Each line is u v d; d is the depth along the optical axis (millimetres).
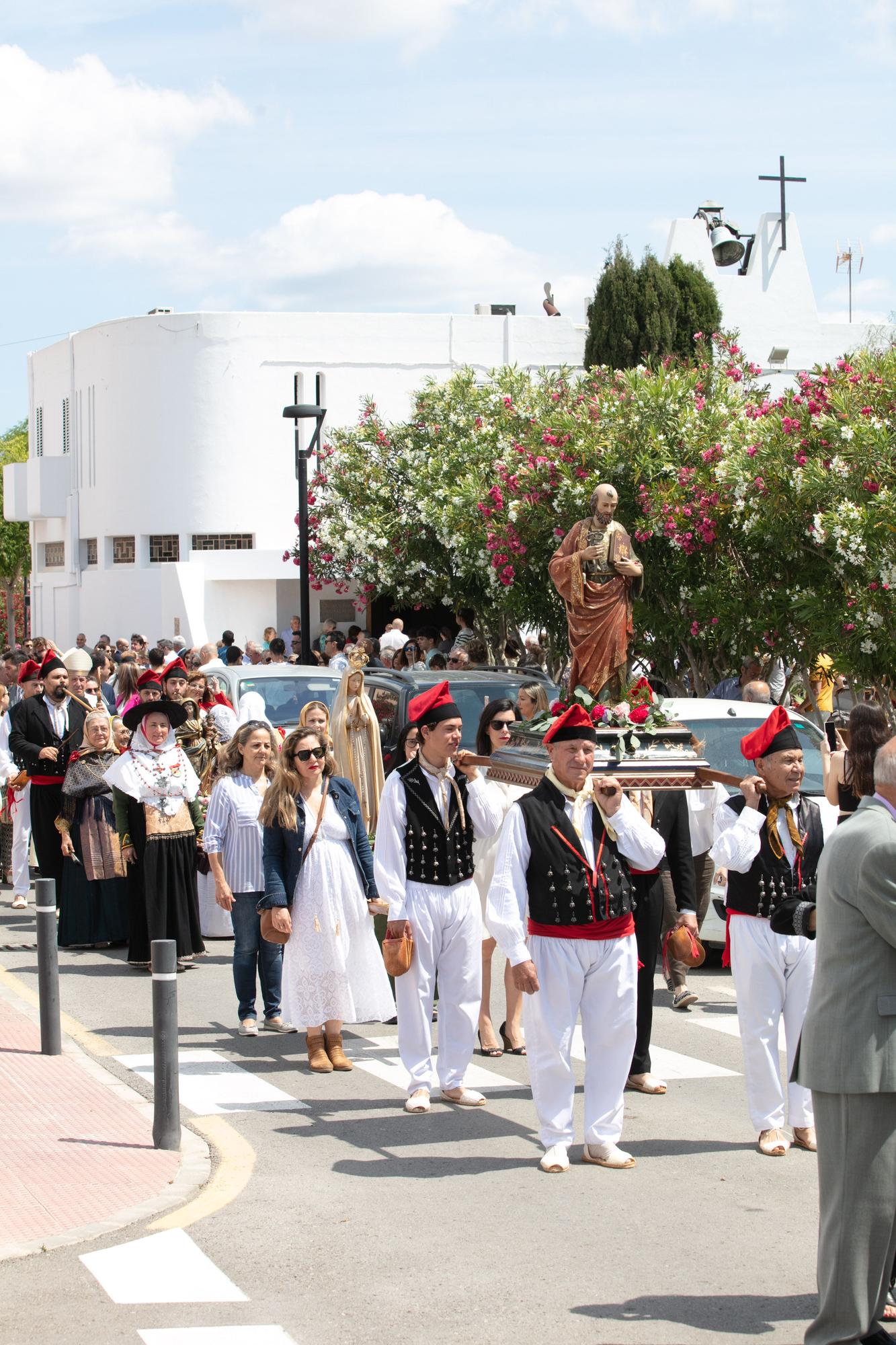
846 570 14391
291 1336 4980
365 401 28078
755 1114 7012
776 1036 6992
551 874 6703
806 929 5750
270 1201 6352
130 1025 9734
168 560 34469
